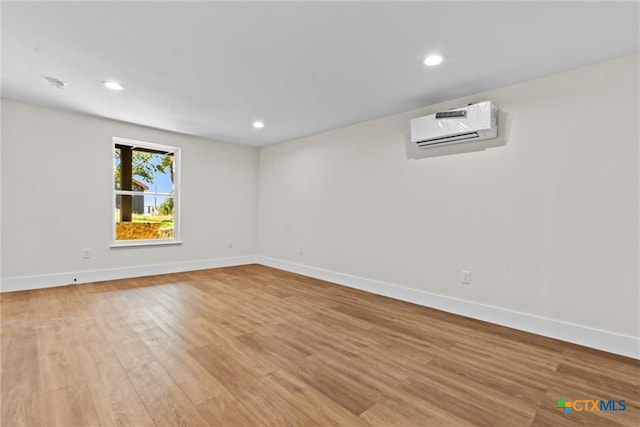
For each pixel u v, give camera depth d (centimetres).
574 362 213
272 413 155
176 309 309
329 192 448
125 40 213
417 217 346
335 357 216
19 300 321
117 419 148
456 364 208
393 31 199
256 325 272
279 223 536
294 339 244
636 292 222
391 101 326
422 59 236
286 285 417
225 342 236
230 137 498
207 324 272
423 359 214
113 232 419
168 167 488
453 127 293
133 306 314
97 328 256
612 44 210
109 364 198
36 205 361
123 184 447
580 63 238
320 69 254
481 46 215
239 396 168
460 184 312
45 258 369
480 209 297
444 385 183
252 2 172
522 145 272
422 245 341
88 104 347
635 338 221
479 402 167
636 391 179
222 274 479
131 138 427
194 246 502
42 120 361
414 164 350
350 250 418
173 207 490
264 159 568
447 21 187
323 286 416
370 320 290
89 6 176
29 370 189
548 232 259
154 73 265
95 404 158
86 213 395
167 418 149
